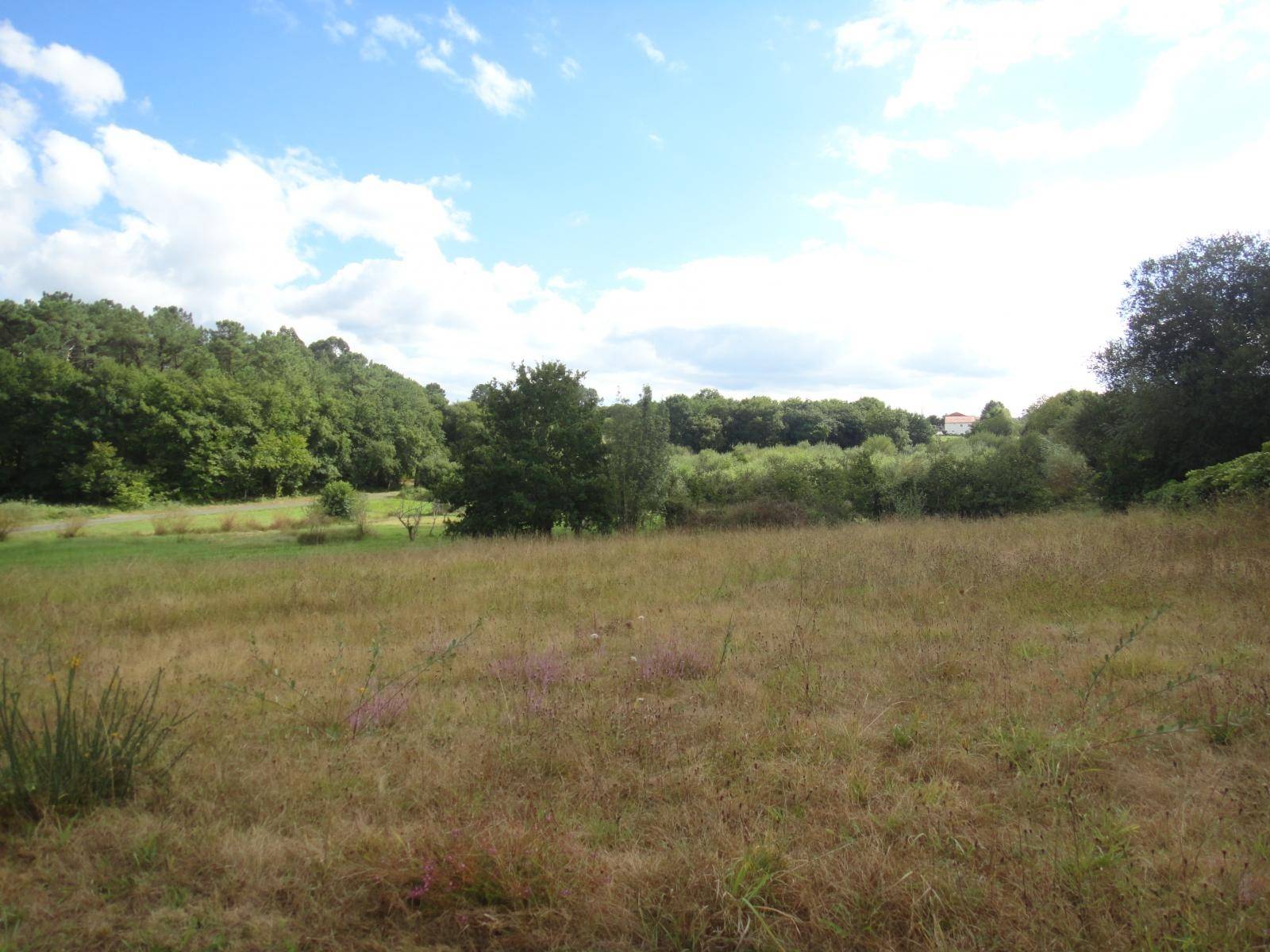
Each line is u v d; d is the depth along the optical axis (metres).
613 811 3.41
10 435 56.69
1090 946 2.33
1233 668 5.00
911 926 2.46
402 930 2.57
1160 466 21.58
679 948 2.46
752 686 5.19
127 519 44.09
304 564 14.30
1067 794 3.30
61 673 5.83
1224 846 2.92
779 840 3.04
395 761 3.97
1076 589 7.77
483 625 7.59
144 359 79.12
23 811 3.32
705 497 24.45
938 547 11.09
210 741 4.32
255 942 2.50
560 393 25.33
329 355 123.75
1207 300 20.64
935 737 4.14
